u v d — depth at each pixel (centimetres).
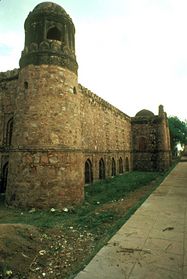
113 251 505
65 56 1178
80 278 397
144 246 529
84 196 1275
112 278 396
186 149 6744
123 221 730
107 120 2209
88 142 1722
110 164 2206
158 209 866
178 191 1256
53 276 444
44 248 573
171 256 478
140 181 1881
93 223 785
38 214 952
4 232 561
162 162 2925
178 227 657
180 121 4928
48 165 1055
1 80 1552
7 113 1490
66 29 1228
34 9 1248
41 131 1078
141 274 407
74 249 576
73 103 1195
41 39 1161
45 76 1117
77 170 1152
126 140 2864
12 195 1082
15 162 1106
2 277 425
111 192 1413
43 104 1095
